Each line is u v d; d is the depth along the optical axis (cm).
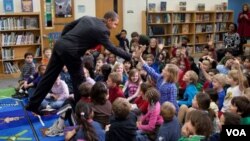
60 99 397
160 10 889
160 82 359
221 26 999
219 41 998
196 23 948
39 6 741
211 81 400
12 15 695
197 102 272
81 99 294
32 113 375
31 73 530
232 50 654
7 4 699
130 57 302
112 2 837
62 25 778
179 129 261
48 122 355
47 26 760
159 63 520
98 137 229
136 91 399
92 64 459
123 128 245
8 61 713
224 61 513
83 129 224
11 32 702
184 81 412
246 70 441
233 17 1038
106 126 273
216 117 261
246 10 862
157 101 303
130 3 859
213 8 995
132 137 248
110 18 296
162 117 278
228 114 225
